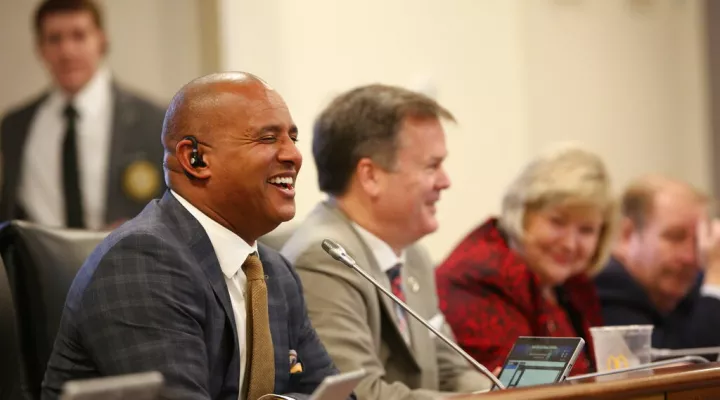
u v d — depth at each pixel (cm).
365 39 883
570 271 557
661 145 1116
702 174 1142
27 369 396
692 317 686
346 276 443
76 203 718
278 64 824
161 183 746
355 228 468
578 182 548
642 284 684
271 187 362
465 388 498
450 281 540
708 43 1145
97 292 334
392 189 467
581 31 1062
